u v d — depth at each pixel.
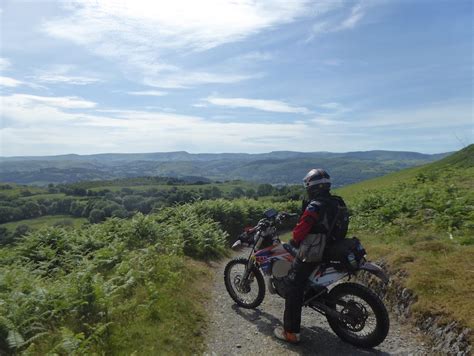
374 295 5.68
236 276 8.19
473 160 54.97
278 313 7.66
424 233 10.38
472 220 10.14
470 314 5.56
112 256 10.21
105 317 6.53
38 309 6.34
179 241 12.71
